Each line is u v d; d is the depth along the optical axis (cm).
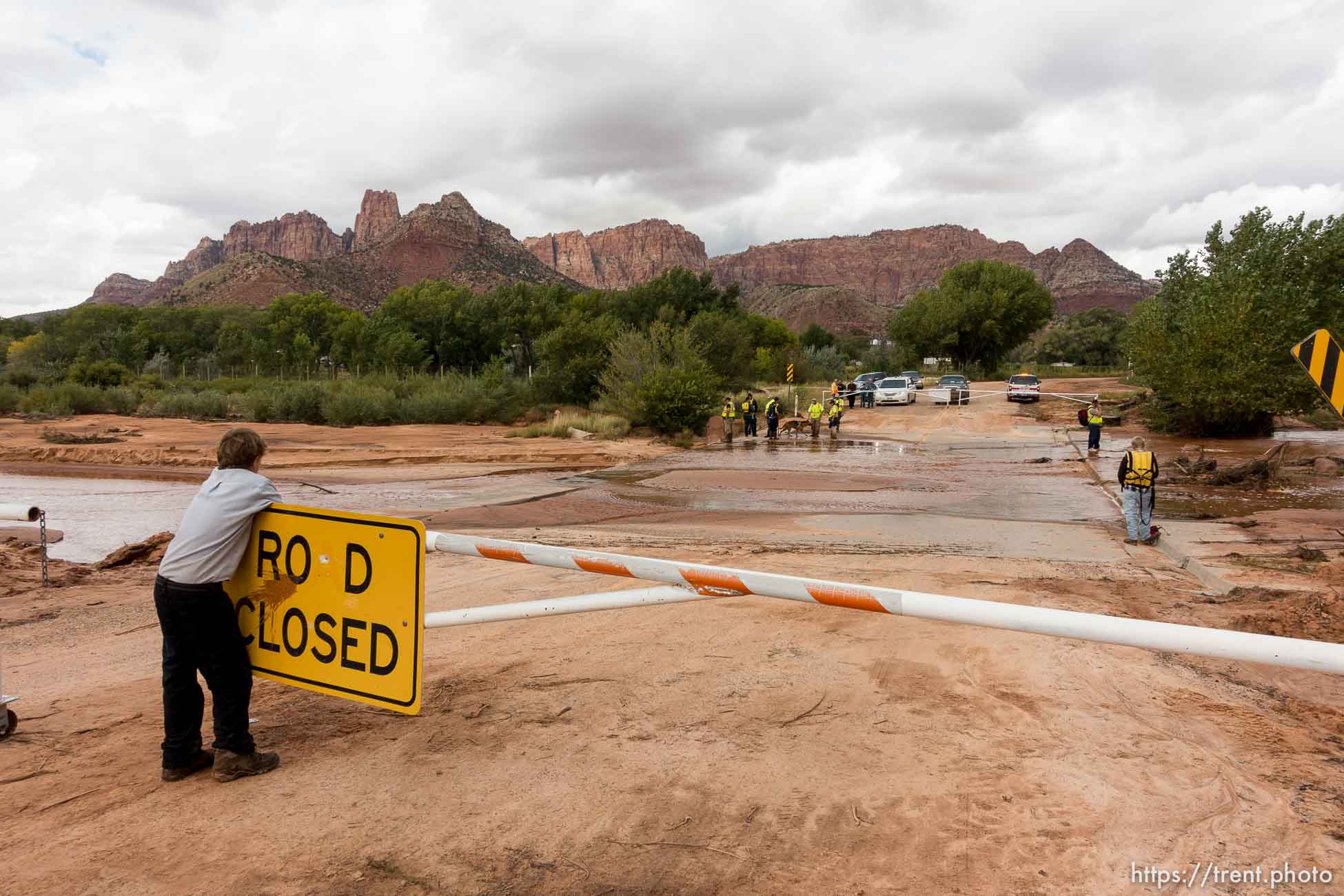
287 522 381
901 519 1310
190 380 7975
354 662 368
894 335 8262
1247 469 1678
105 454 2248
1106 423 3097
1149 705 434
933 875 274
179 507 1453
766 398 4494
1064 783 340
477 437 2919
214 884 277
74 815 327
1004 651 523
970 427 3334
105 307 11650
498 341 7438
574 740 391
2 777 365
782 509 1442
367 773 361
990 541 1090
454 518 1327
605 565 345
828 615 620
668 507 1462
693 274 6894
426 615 377
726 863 284
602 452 2473
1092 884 267
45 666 538
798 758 368
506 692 460
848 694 450
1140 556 980
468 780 352
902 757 368
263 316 11856
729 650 531
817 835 302
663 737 394
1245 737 391
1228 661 516
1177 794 330
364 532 362
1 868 288
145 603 724
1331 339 523
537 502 1520
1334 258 2425
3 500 1525
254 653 397
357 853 295
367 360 7894
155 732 419
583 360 3969
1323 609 634
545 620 611
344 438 2805
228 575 355
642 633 575
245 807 332
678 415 3130
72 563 945
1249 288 2423
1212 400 2452
